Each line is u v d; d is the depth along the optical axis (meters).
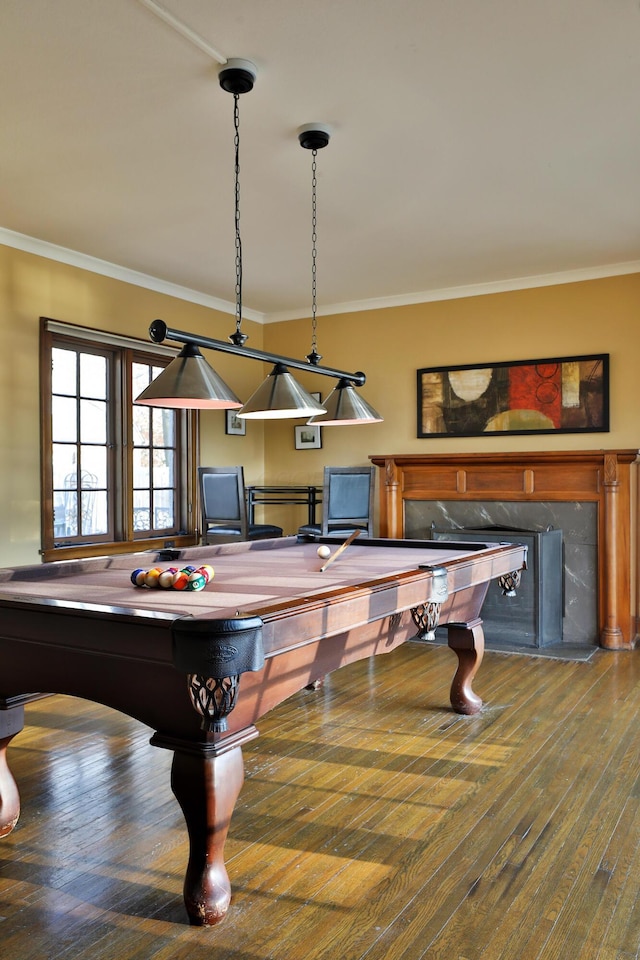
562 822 2.42
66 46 2.51
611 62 2.63
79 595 2.29
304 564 3.10
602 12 2.34
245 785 2.73
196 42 2.48
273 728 3.34
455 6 2.31
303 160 3.43
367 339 6.23
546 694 3.86
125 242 4.63
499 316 5.65
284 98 2.87
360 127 3.11
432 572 2.71
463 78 2.73
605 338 5.27
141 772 2.87
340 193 3.84
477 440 5.75
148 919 1.90
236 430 6.41
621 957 1.73
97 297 5.03
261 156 3.38
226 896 1.91
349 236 4.54
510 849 2.25
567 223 4.34
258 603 2.10
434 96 2.86
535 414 5.50
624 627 4.96
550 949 1.76
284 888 2.04
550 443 5.47
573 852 2.23
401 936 1.82
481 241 4.66
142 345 5.40
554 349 5.45
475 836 2.33
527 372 5.53
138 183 3.70
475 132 3.17
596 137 3.22
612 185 3.77
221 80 2.69
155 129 3.12
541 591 4.88
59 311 4.75
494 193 3.86
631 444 5.19
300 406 3.03
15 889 2.04
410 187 3.78
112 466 5.30
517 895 2.00
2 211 4.07
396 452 6.11
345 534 5.34
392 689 3.96
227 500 5.22
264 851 2.25
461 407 5.79
